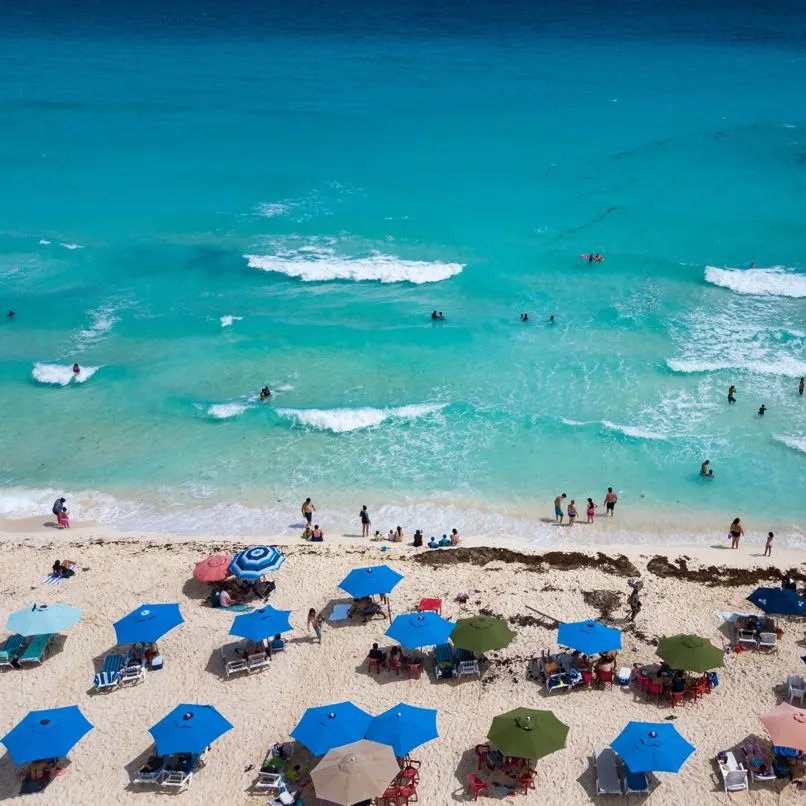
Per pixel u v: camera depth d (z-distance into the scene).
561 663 22.33
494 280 48.97
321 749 18.42
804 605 23.08
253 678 22.17
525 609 24.70
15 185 66.56
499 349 41.59
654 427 35.22
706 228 55.25
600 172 67.12
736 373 38.47
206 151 75.12
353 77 107.00
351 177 67.88
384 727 18.89
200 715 19.20
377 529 30.02
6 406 38.06
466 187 64.81
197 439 35.62
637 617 24.27
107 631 24.08
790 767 18.48
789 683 21.00
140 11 182.00
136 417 37.16
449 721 20.55
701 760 19.14
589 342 41.88
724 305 45.09
